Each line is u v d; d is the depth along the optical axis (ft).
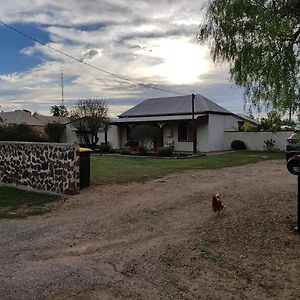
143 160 71.31
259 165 58.95
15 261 17.74
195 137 92.02
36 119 159.43
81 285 14.70
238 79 25.09
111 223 24.71
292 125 24.93
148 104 119.85
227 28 25.05
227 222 23.53
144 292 13.97
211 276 15.34
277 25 22.04
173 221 24.68
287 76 22.88
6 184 42.06
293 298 13.28
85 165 38.37
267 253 17.89
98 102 165.89
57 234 22.49
